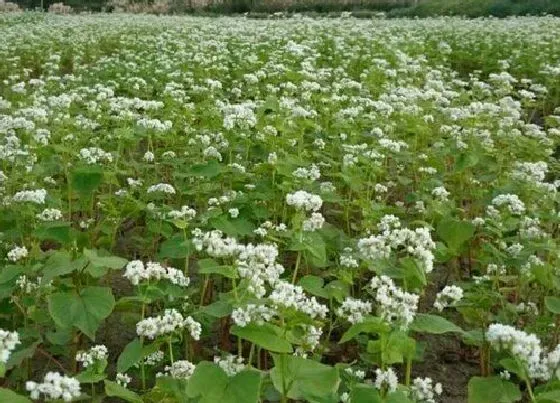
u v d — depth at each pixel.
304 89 11.52
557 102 14.27
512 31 23.97
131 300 4.70
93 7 59.97
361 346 5.60
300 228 5.15
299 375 3.51
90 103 9.74
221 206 6.80
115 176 7.21
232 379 3.29
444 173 8.35
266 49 18.52
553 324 5.64
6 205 6.71
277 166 6.83
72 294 4.37
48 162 7.52
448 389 5.45
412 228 7.38
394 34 24.27
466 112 8.80
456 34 23.61
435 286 6.99
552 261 6.16
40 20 37.00
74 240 5.17
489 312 5.62
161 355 4.81
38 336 4.97
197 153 8.09
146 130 8.12
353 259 5.60
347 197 8.34
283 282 3.86
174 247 5.62
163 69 14.52
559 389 3.71
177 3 54.09
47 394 3.24
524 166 7.16
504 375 4.33
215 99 11.03
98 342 5.82
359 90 12.58
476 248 7.04
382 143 7.87
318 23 27.31
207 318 5.32
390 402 3.45
